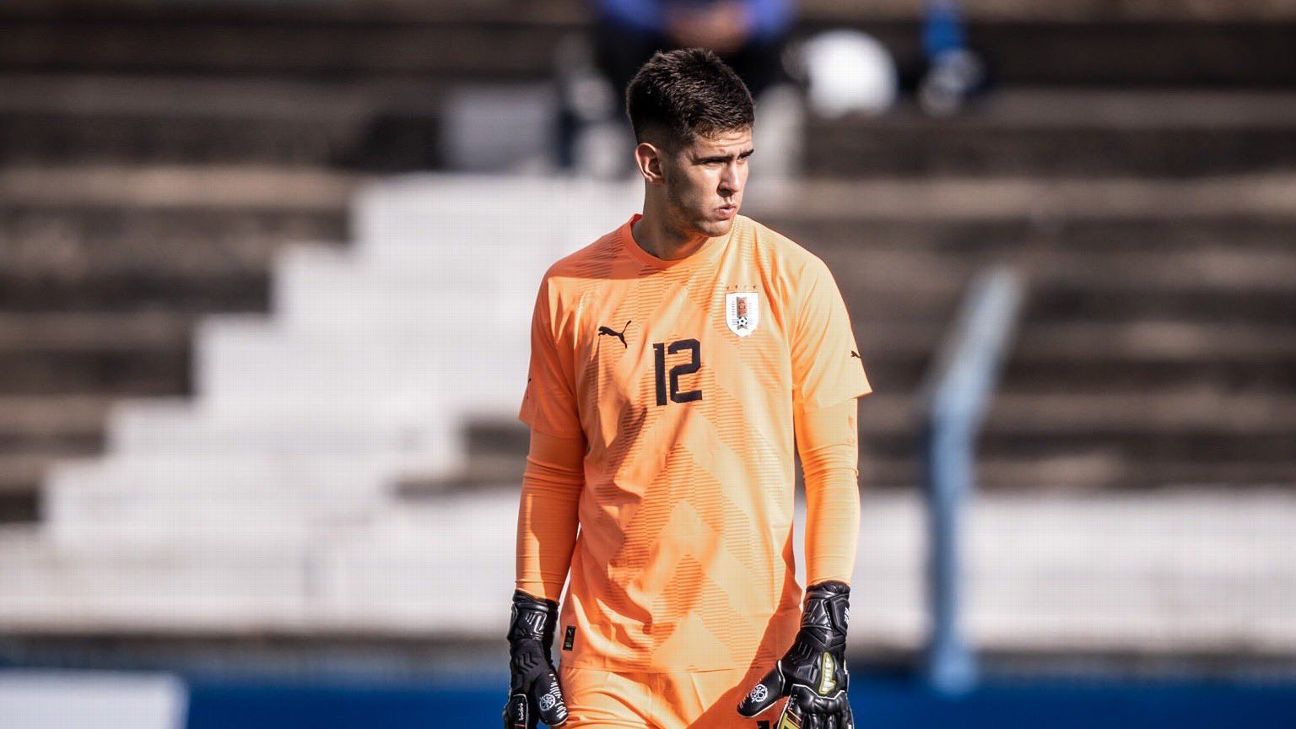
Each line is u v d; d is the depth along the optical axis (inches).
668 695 460.8
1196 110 1533.0
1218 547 1106.7
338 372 1273.4
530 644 474.0
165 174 1481.3
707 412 455.5
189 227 1402.6
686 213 443.8
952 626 883.4
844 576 449.4
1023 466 1229.1
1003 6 1720.0
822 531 454.0
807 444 462.6
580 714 465.1
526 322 1323.8
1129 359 1283.2
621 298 464.1
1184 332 1310.3
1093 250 1368.1
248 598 1098.1
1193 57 1713.8
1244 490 1198.3
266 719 748.6
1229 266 1350.9
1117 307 1314.0
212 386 1274.6
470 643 1064.8
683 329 458.9
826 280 464.4
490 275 1327.5
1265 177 1448.1
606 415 462.6
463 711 750.5
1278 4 1722.4
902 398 1250.6
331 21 1755.7
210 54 1745.8
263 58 1748.3
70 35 1736.0
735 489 454.9
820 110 1491.1
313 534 1138.7
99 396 1299.2
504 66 1753.2
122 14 1743.4
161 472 1206.3
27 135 1476.4
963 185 1451.8
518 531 488.1
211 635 1079.6
